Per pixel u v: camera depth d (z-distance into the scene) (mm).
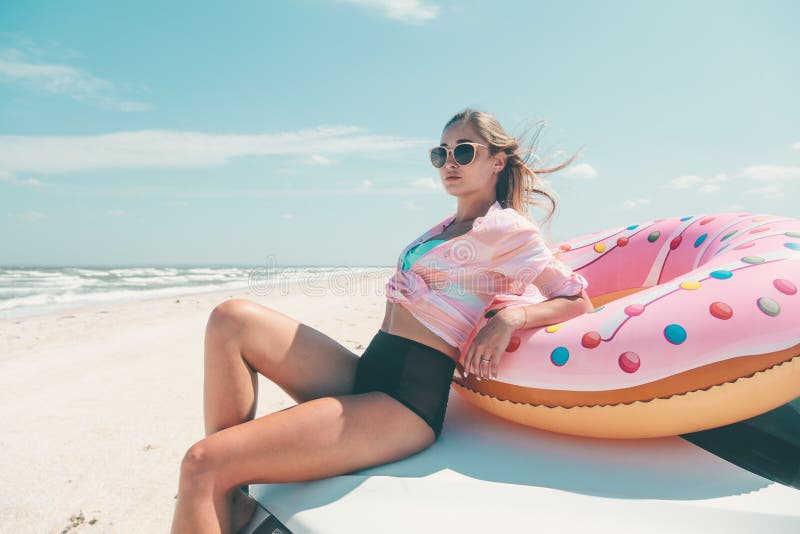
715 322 1479
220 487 1345
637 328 1548
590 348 1571
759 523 1276
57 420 3412
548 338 1671
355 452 1478
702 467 1517
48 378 4438
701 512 1310
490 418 1932
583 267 2752
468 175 1955
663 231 2570
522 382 1666
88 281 21281
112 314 8477
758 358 1429
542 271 1772
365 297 11117
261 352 1658
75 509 2350
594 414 1569
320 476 1459
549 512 1323
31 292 14578
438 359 1689
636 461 1561
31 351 5520
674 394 1466
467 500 1368
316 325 6602
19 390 4102
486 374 1701
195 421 3391
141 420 3408
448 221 2047
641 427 1553
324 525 1317
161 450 2955
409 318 1727
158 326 7066
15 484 2568
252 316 1651
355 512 1345
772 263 1653
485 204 2035
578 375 1560
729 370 1434
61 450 2949
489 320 1746
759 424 1733
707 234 2318
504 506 1346
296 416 1417
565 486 1428
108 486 2553
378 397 1581
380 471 1516
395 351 1683
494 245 1726
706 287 1609
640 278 2580
